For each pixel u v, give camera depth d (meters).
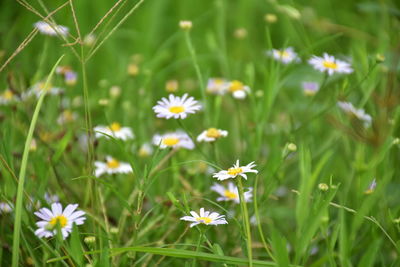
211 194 1.03
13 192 0.98
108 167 1.04
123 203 0.94
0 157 0.96
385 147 0.96
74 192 1.03
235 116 1.16
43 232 0.91
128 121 1.15
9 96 1.09
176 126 1.18
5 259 0.97
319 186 0.94
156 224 1.02
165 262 0.99
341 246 0.91
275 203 1.09
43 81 1.16
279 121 1.14
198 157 1.08
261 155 1.12
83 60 0.95
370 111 1.05
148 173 0.96
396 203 1.00
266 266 0.91
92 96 1.19
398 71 1.05
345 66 1.04
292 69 1.10
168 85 1.17
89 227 0.99
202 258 0.91
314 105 1.13
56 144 1.07
